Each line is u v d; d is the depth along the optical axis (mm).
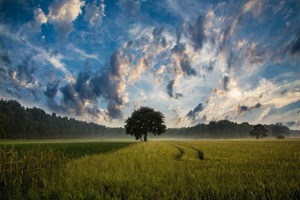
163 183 9305
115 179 10000
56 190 8828
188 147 45156
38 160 13719
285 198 7574
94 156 22000
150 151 31922
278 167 14719
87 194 8188
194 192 8055
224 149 37344
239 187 8289
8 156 12922
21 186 10320
